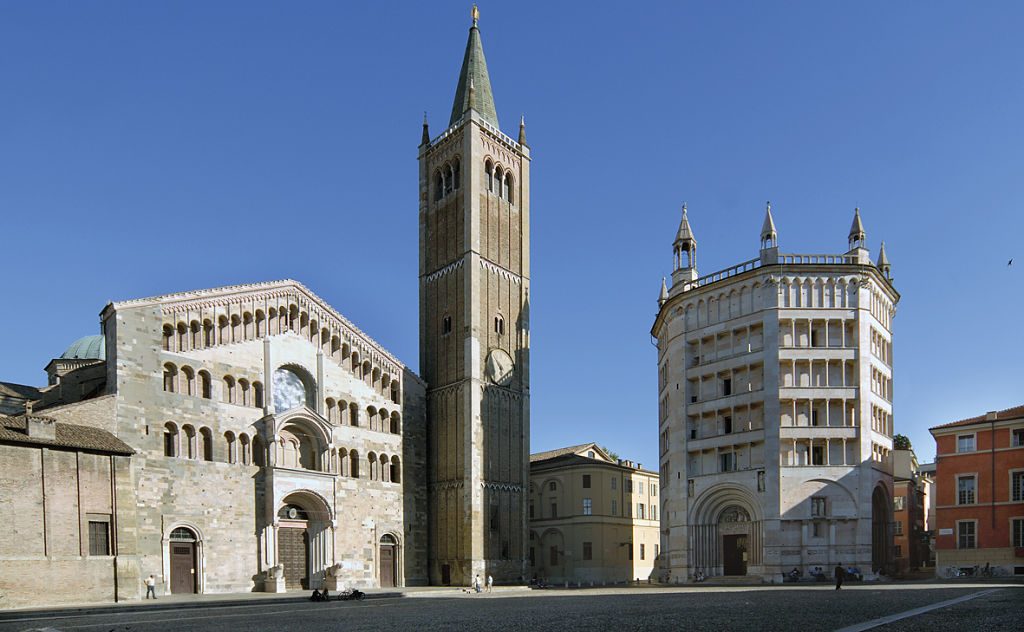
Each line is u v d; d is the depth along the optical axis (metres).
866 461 76.31
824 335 79.62
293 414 72.81
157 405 63.59
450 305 90.75
